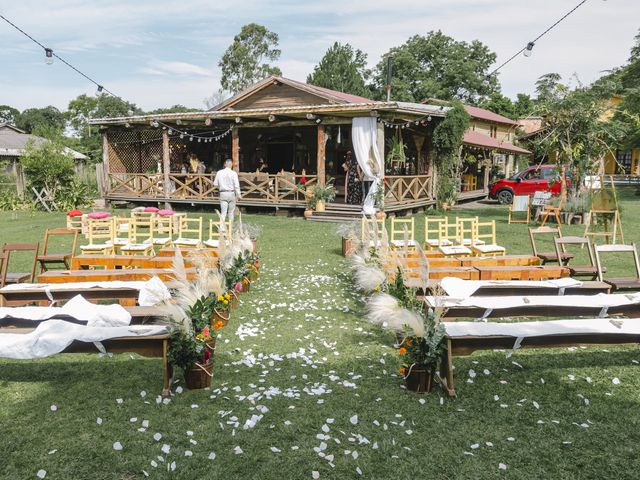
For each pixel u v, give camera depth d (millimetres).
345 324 5660
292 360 4652
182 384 4145
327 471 3023
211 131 20359
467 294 5309
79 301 4820
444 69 48844
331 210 15852
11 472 3021
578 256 9312
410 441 3322
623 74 31062
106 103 56125
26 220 16109
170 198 18453
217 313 5445
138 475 2998
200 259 5996
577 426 3502
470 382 4184
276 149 21422
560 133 13367
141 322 4859
